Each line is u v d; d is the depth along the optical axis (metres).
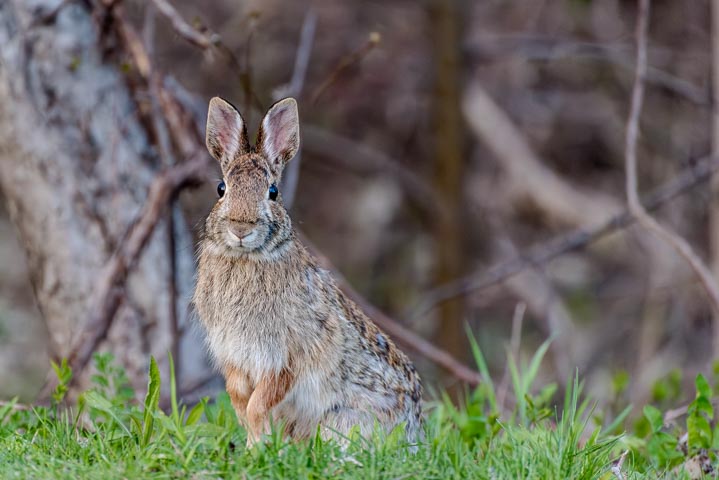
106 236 11.95
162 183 11.31
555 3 22.06
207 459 7.23
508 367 11.36
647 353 19.81
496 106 21.78
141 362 11.83
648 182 21.94
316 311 8.55
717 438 8.66
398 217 22.69
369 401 8.75
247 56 12.11
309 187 22.95
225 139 9.14
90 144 11.90
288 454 7.15
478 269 21.78
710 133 21.25
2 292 19.56
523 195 21.88
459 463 7.30
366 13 21.94
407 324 16.19
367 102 22.12
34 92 11.70
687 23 21.67
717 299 12.08
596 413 11.92
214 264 8.62
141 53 12.04
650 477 7.98
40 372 17.31
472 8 20.98
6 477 6.90
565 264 22.00
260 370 8.51
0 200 19.72
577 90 22.66
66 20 11.74
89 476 6.94
